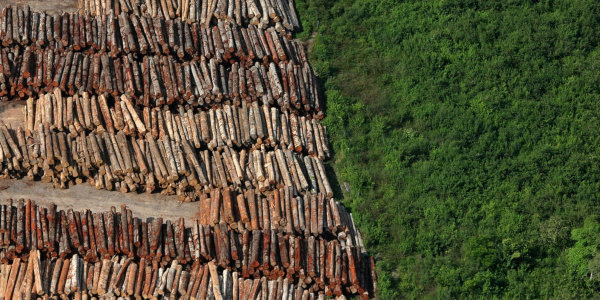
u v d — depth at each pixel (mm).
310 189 55406
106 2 61719
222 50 59750
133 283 48969
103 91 57062
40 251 50281
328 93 61500
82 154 54062
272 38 61781
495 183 57594
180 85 57250
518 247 53500
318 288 51250
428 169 57906
